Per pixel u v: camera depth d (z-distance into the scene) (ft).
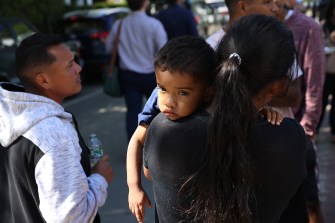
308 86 8.92
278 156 4.40
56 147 5.13
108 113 25.29
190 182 4.40
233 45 4.31
